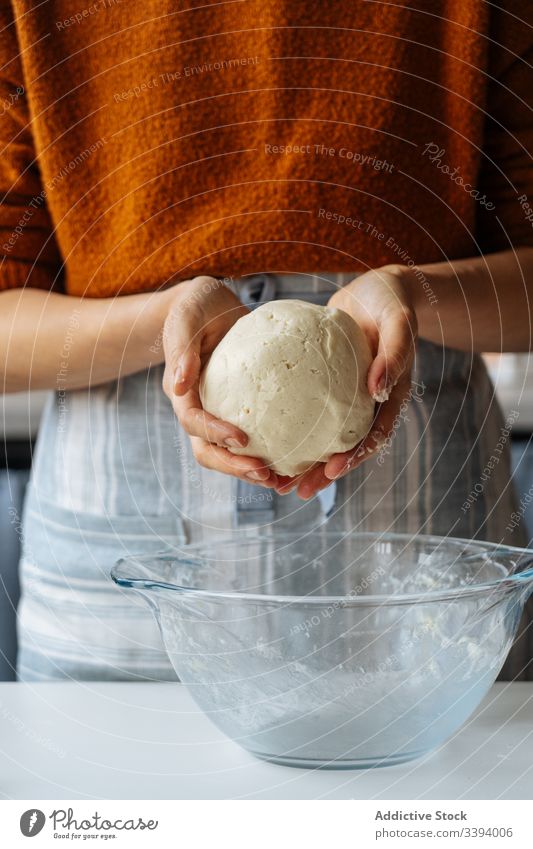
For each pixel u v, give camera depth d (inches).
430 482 39.2
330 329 31.9
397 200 38.8
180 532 39.6
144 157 37.9
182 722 30.3
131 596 39.8
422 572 32.8
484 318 38.9
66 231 39.9
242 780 25.8
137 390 40.1
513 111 42.0
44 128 38.1
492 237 44.2
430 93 38.8
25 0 36.3
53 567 41.0
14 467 77.7
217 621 24.5
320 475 32.3
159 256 38.6
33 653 42.0
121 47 37.3
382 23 37.2
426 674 24.7
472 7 37.8
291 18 36.8
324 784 25.4
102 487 40.1
